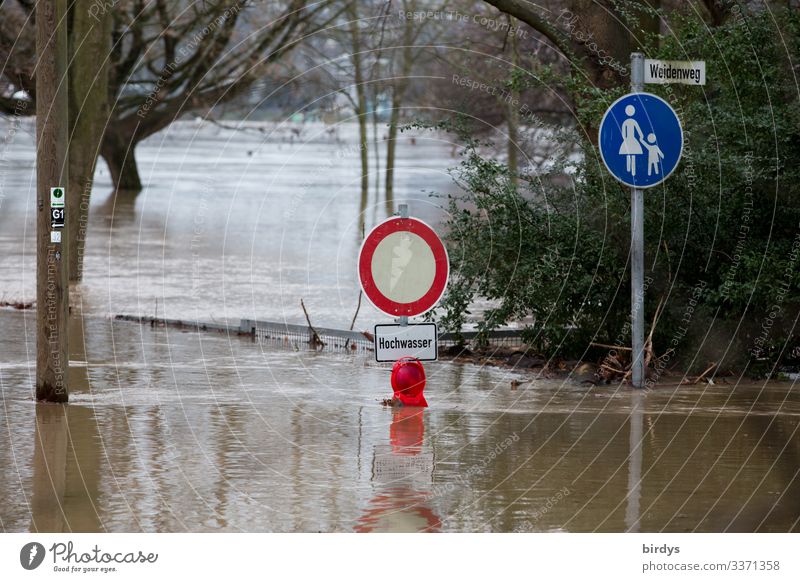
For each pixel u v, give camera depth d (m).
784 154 18.67
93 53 33.41
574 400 16.31
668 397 16.56
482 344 20.39
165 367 18.62
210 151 100.19
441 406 15.90
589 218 19.08
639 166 17.03
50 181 15.52
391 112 62.66
